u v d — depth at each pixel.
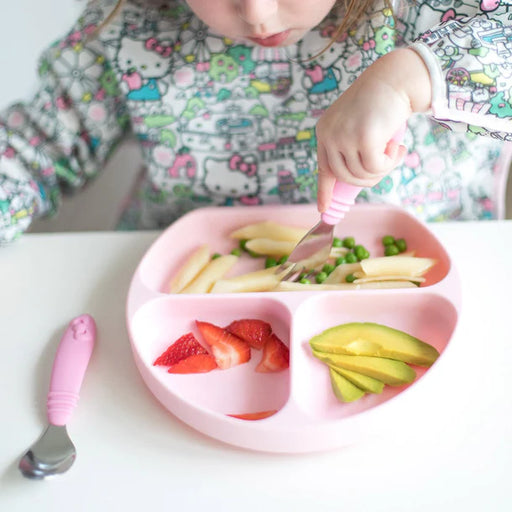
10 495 0.53
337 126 0.61
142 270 0.72
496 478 0.51
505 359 0.62
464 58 0.63
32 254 0.81
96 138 0.98
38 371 0.65
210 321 0.68
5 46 1.47
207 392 0.60
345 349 0.61
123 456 0.55
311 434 0.52
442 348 0.63
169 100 0.91
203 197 0.98
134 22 0.91
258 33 0.71
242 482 0.53
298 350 0.62
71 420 0.59
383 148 0.60
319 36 0.85
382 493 0.51
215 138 0.92
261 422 0.53
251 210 0.82
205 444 0.56
